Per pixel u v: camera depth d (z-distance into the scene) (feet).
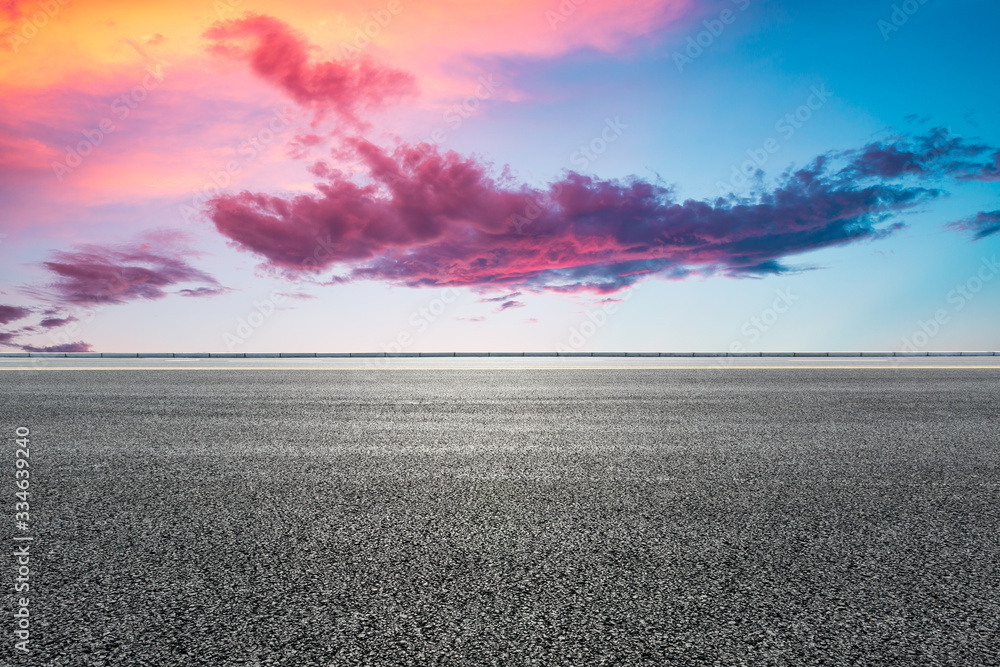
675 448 11.07
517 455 10.47
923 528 6.86
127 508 7.45
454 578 5.42
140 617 4.70
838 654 4.23
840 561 5.88
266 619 4.66
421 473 9.22
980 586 5.37
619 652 4.22
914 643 4.40
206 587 5.23
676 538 6.47
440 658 4.13
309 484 8.58
